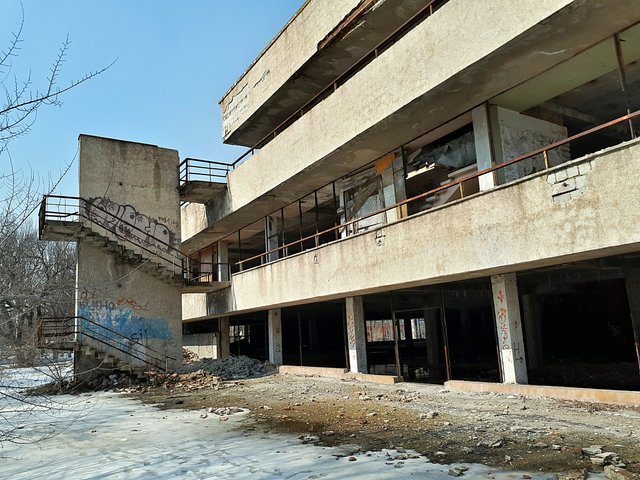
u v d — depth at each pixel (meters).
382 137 14.75
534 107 13.66
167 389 18.48
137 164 23.14
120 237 21.58
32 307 7.93
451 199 15.56
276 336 24.08
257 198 20.67
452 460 6.95
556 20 9.41
